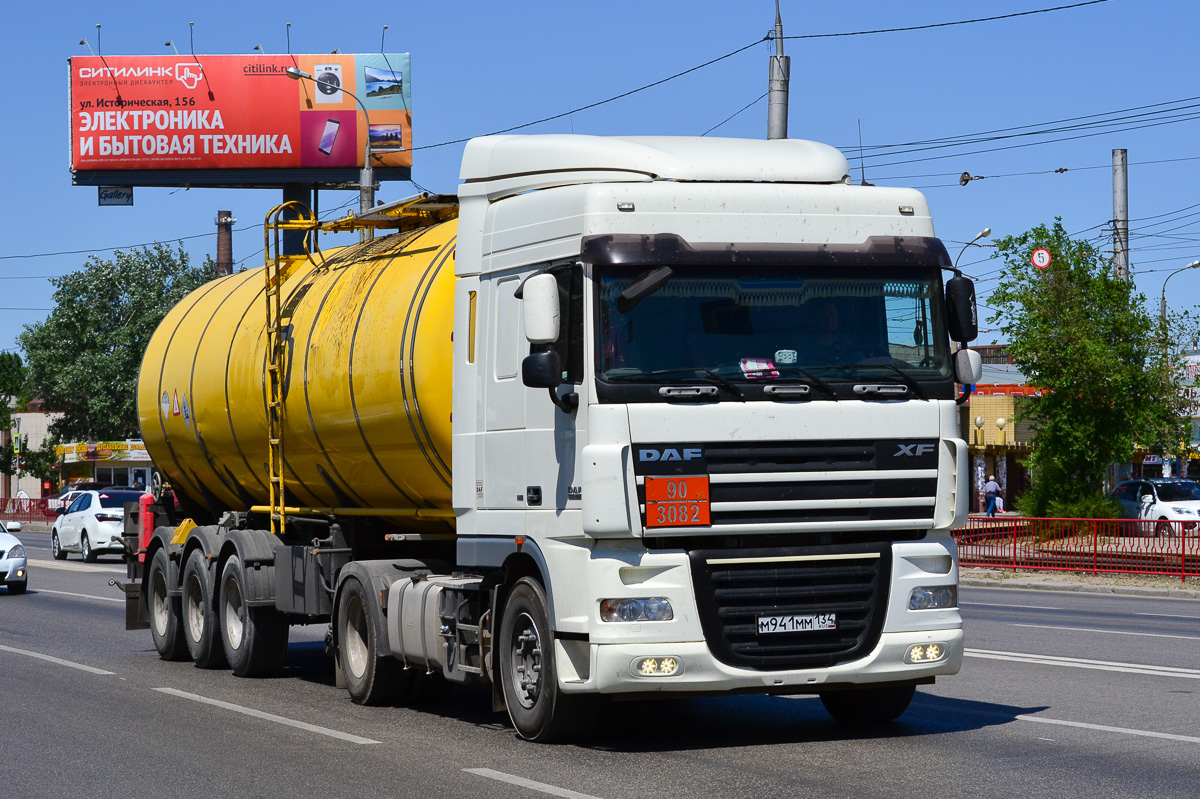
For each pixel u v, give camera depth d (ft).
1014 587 95.20
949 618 31.71
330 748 32.63
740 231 30.81
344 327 41.86
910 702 37.37
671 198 30.66
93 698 41.96
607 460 29.27
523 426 32.35
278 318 46.65
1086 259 118.52
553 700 31.30
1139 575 94.22
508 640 33.14
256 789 28.02
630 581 29.76
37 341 264.52
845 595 30.89
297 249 50.11
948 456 31.48
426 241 40.52
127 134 205.26
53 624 67.05
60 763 31.14
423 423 37.11
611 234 30.22
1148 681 43.14
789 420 30.22
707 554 29.86
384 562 40.32
